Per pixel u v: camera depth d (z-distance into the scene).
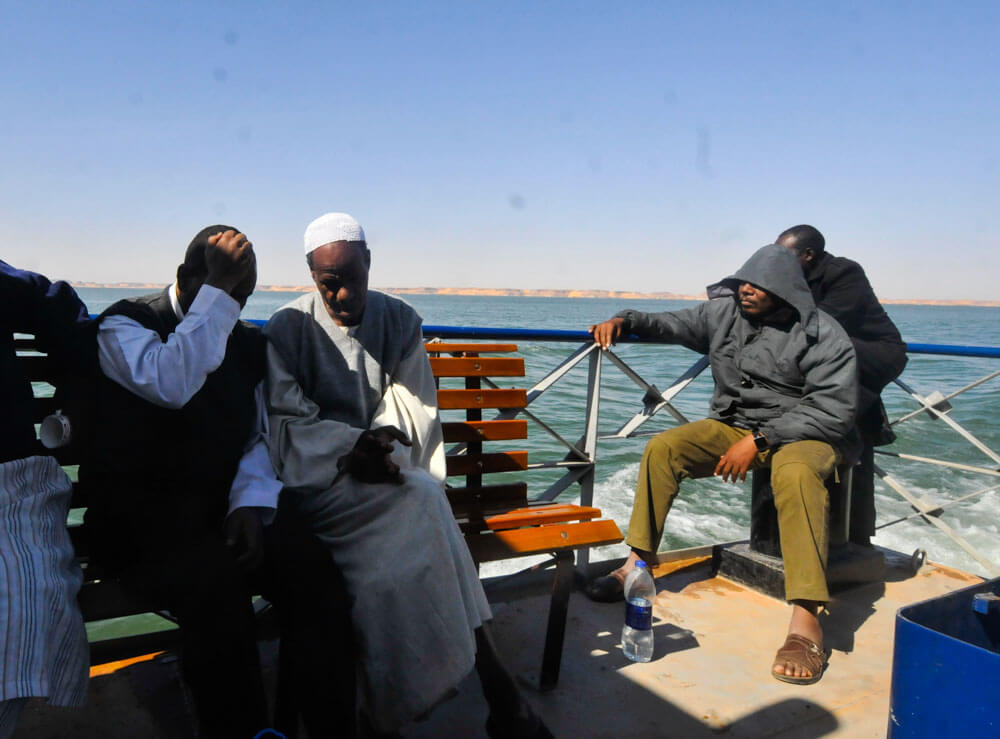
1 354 1.73
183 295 2.01
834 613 3.08
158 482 1.89
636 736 2.15
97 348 1.84
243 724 1.68
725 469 2.96
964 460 9.78
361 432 2.11
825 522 2.66
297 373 2.25
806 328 2.91
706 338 3.34
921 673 1.59
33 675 1.43
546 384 3.21
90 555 1.94
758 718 2.27
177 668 2.34
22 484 1.68
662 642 2.76
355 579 1.86
